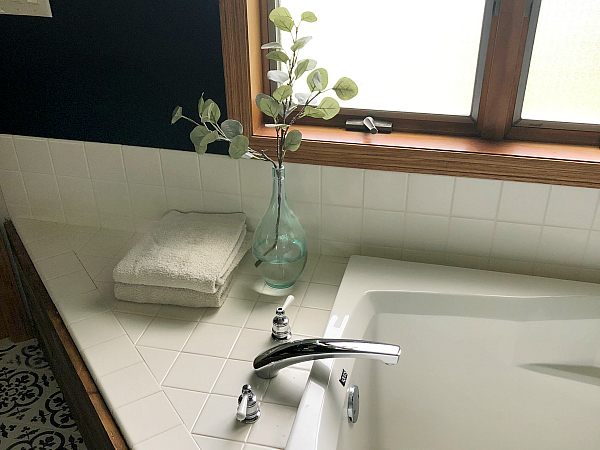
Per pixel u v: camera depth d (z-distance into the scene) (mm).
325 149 1661
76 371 1396
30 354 2268
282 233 1596
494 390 1646
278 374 1364
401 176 1657
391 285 1634
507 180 1574
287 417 1248
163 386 1328
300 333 1496
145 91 1764
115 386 1325
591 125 1577
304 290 1667
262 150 1735
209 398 1295
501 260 1704
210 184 1849
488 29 1523
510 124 1637
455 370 1651
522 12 1463
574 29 1478
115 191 1955
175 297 1580
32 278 1768
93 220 2033
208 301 1569
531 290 1603
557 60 1526
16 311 2260
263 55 1712
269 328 1514
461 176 1605
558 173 1524
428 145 1615
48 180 1998
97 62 1762
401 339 1644
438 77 1636
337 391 1316
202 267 1563
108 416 1270
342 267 1778
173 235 1729
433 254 1752
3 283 2189
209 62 1669
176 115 1522
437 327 1623
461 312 1604
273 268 1618
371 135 1697
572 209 1573
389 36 1612
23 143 1952
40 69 1818
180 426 1222
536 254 1665
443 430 1692
